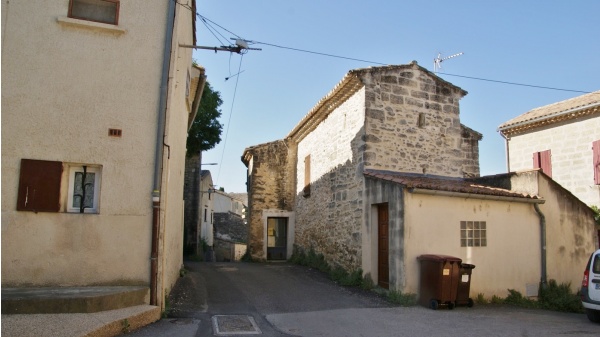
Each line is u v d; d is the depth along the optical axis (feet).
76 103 21.85
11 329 15.98
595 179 44.16
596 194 44.19
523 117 53.88
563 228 34.40
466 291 27.45
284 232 58.34
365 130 34.73
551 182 34.30
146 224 22.04
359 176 35.24
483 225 31.12
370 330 20.92
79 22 22.13
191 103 39.91
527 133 52.85
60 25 22.12
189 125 43.75
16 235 20.39
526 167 52.54
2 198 20.36
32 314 18.13
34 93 21.38
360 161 35.17
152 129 22.72
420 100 37.27
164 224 22.63
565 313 29.14
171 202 27.12
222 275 39.27
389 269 29.53
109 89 22.36
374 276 32.58
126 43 22.89
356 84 36.37
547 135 50.24
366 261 33.22
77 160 21.52
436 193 29.19
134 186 22.12
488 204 31.60
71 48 22.13
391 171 35.04
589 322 24.97
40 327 16.38
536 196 32.86
